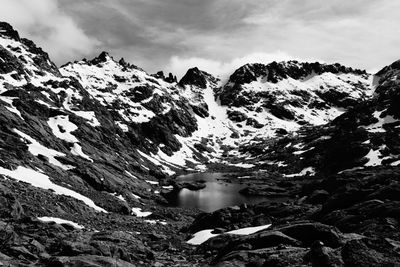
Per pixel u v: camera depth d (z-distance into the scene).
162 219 69.56
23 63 156.38
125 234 28.64
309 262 17.28
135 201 83.81
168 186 123.38
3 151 66.69
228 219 50.81
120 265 18.16
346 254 16.88
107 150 118.62
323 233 21.23
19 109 100.69
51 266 17.30
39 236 23.47
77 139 108.75
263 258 19.34
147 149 184.75
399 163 112.69
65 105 140.62
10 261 17.11
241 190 118.00
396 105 156.12
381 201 26.03
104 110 164.25
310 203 54.75
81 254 20.31
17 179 56.41
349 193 30.41
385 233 20.75
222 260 20.69
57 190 61.09
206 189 124.94
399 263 15.74
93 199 67.56
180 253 30.95
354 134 144.62
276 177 148.75
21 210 31.72
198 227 52.00
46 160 76.88
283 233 22.81
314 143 177.75
